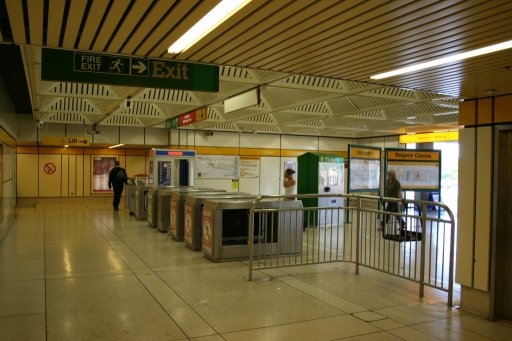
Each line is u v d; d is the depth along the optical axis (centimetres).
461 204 535
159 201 1094
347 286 616
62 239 970
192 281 626
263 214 798
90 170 2036
